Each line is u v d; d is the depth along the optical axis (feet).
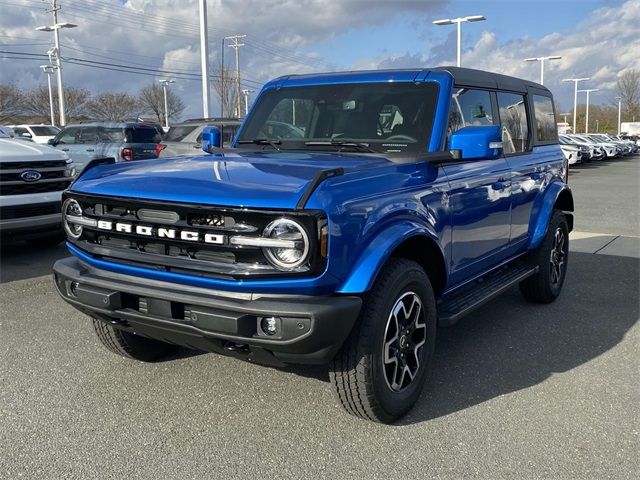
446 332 17.04
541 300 19.66
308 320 9.57
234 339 9.88
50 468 10.04
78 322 17.51
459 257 13.80
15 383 13.34
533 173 17.88
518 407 12.39
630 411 12.23
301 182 10.12
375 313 10.68
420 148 13.19
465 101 14.53
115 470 10.02
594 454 10.57
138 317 10.78
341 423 11.68
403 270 11.27
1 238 23.56
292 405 12.41
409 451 10.67
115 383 13.41
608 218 40.63
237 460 10.36
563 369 14.40
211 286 10.20
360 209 10.33
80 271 11.68
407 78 14.29
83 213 11.67
